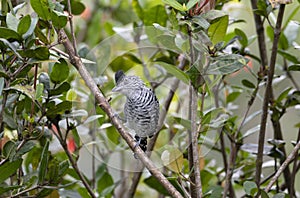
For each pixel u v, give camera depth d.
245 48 4.69
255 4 4.51
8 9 3.62
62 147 4.20
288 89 4.35
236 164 4.82
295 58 4.53
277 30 3.67
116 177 5.46
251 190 3.56
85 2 6.97
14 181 4.51
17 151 3.39
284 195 3.66
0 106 3.63
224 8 5.72
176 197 3.07
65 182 4.76
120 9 6.84
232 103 5.64
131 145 3.17
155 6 4.70
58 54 3.81
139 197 6.25
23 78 3.38
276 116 4.45
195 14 3.25
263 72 4.25
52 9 3.18
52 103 3.53
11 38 3.22
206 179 4.95
